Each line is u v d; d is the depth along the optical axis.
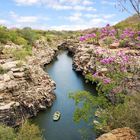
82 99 17.98
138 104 13.51
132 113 13.33
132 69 17.66
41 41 61.75
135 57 19.56
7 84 22.58
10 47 36.91
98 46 39.22
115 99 17.36
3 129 14.71
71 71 45.06
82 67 42.19
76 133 20.05
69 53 72.12
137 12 9.29
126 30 19.89
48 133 20.22
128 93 15.98
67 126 21.48
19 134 15.10
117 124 14.71
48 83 30.14
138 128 12.57
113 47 28.83
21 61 28.55
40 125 21.83
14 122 21.14
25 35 54.50
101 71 21.94
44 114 24.50
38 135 16.81
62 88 33.47
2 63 27.69
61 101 28.23
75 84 35.56
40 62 45.69
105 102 17.53
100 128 16.77
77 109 17.67
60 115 24.09
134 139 10.21
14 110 21.58
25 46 44.72
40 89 26.94
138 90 15.15
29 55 39.81
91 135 18.97
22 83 24.42
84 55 42.91
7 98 21.77
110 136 10.17
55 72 44.22
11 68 25.77
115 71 17.81
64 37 99.88
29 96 24.23
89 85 34.97
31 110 23.73
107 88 17.42
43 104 25.92
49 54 57.53
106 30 21.50
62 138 19.31
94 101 17.62
